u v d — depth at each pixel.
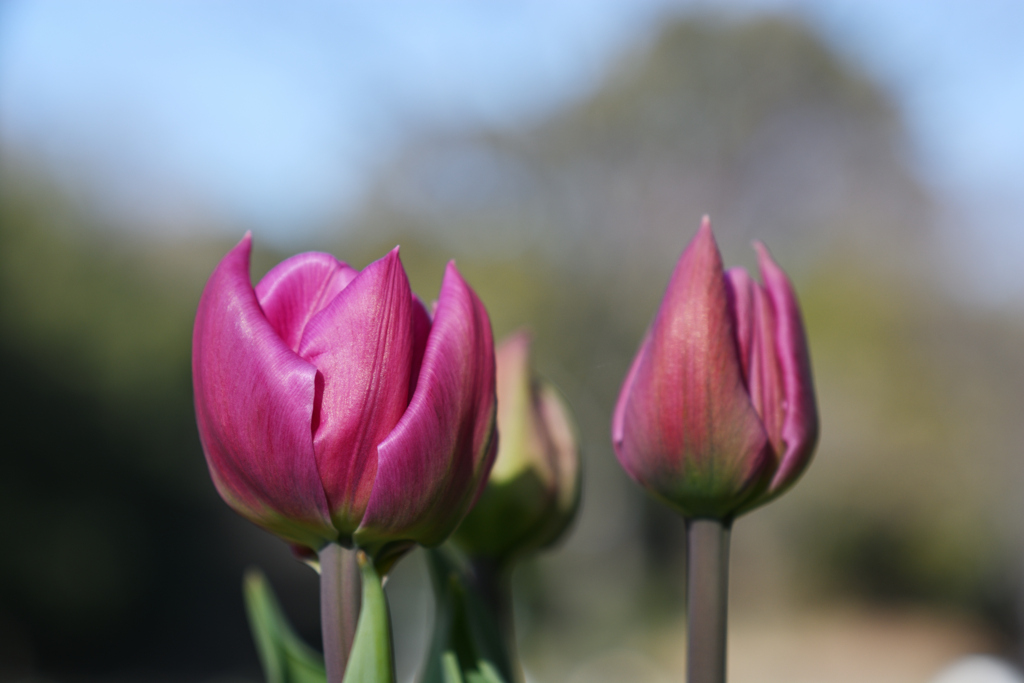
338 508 0.54
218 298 0.54
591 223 16.03
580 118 16.42
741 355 0.63
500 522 0.82
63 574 10.92
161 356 11.96
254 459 0.53
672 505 0.65
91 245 11.95
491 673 0.65
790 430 0.63
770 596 16.66
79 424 11.11
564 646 12.88
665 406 0.61
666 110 16.47
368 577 0.52
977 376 15.77
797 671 13.62
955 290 16.12
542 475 0.82
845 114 16.94
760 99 16.78
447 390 0.53
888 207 16.67
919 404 16.03
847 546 16.78
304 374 0.52
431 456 0.52
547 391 0.86
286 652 0.75
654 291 15.85
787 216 16.80
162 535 11.81
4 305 10.77
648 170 16.30
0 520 10.49
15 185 11.48
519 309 15.24
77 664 11.14
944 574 16.44
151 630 11.62
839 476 16.42
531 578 12.95
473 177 16.30
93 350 11.37
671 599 14.99
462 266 15.78
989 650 14.73
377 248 16.02
